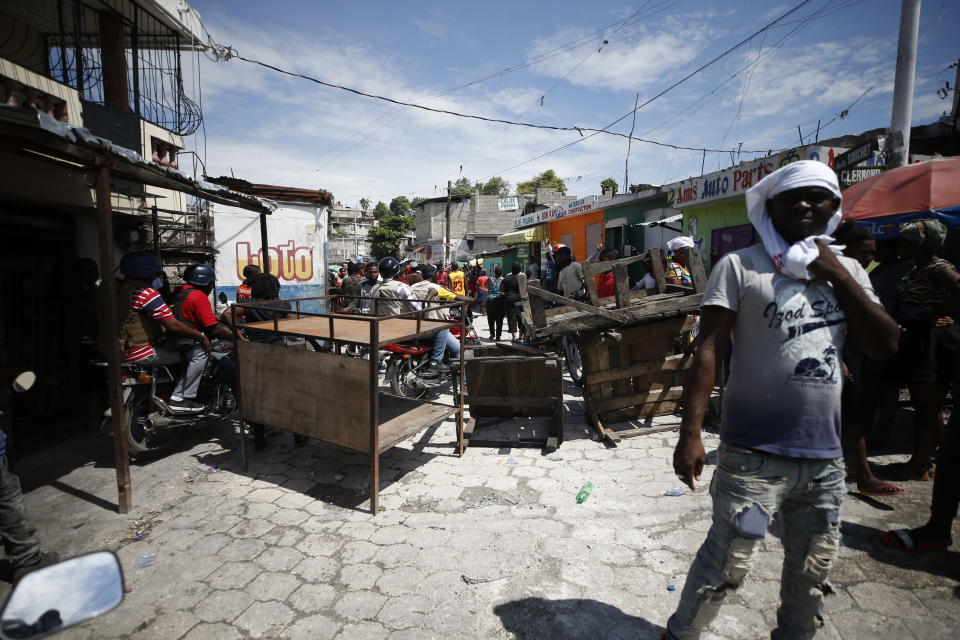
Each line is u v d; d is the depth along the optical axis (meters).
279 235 9.82
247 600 2.52
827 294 1.57
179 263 8.23
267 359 3.86
